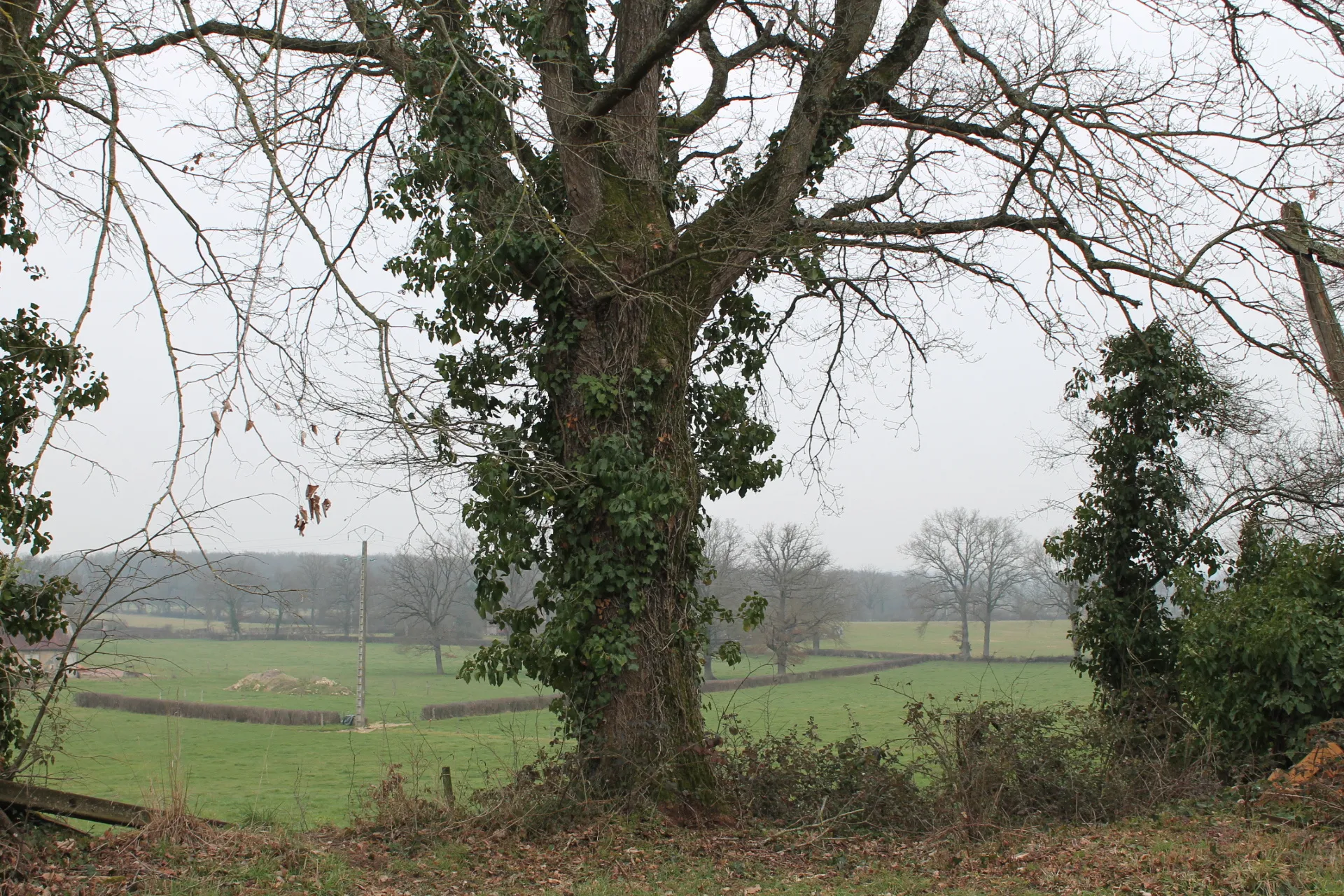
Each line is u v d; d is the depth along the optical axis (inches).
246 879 289.3
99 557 270.8
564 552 420.2
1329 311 550.9
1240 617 493.0
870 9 460.8
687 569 443.5
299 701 1350.9
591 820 376.2
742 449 512.4
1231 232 443.5
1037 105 474.6
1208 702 491.5
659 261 436.8
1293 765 424.5
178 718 410.0
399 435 291.6
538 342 444.1
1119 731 460.1
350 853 330.3
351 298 250.8
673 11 495.8
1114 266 491.5
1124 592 686.5
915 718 406.3
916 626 2957.7
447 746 700.7
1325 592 490.0
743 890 301.7
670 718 406.6
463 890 296.0
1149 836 349.1
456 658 2066.9
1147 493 673.0
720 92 536.4
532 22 434.0
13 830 295.4
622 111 448.8
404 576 1872.5
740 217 447.5
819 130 474.3
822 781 423.8
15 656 333.1
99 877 278.1
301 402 248.5
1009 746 417.7
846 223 494.9
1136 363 666.8
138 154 248.4
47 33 277.1
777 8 492.7
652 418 424.5
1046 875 298.7
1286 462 645.3
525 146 446.6
